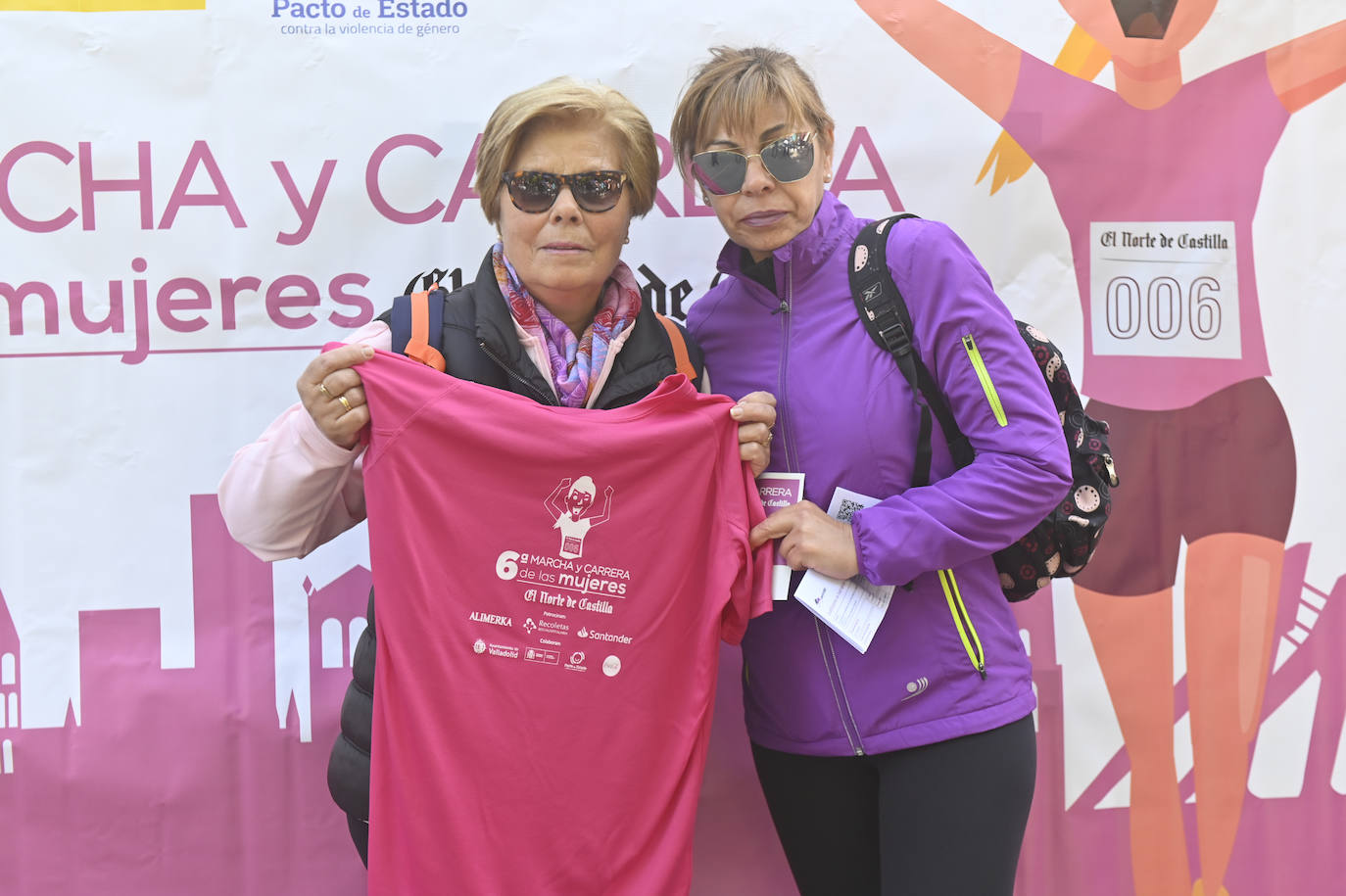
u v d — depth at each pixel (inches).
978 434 54.3
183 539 76.5
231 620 76.7
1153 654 80.6
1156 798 80.6
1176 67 79.9
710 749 78.5
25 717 75.4
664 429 55.4
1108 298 80.4
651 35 77.7
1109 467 60.9
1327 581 81.4
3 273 75.0
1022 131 79.6
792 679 58.4
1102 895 80.4
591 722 55.2
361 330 57.8
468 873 53.4
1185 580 80.7
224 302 76.5
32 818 75.4
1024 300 80.4
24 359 75.3
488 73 77.0
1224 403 80.9
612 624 55.6
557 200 54.5
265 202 76.4
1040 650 80.4
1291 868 81.0
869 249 56.7
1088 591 80.4
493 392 54.7
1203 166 80.4
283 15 75.7
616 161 55.9
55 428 75.7
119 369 76.0
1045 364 60.1
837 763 59.6
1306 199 80.8
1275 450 81.0
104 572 76.0
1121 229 80.4
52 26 74.7
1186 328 80.8
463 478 54.6
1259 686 80.9
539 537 55.1
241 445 76.8
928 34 79.0
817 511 55.6
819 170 58.8
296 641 77.0
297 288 76.9
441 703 53.9
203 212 76.1
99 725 75.8
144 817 76.1
